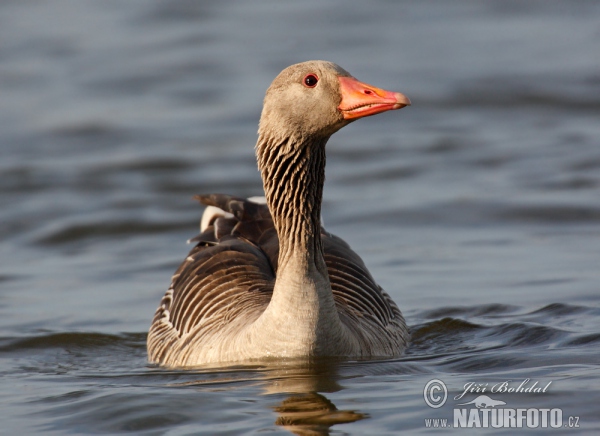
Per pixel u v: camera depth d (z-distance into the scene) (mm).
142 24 38375
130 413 9258
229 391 9891
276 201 10844
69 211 21094
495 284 15203
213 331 11344
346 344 10820
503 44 34531
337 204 20844
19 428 9094
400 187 21984
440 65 31891
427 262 16812
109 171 23609
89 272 17375
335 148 25422
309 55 33031
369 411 9070
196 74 31688
